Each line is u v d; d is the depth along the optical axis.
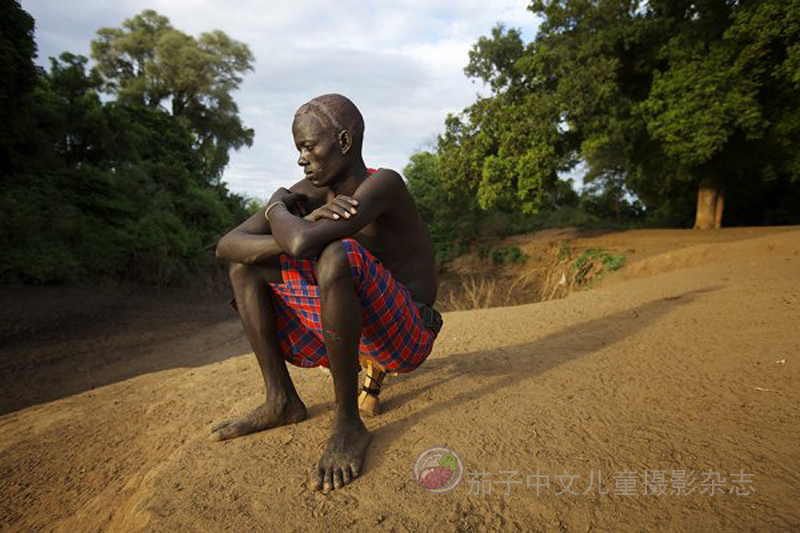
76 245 15.27
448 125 18.28
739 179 19.00
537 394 2.37
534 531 1.40
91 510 1.96
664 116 13.78
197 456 1.93
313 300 1.94
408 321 1.99
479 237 22.44
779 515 1.36
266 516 1.54
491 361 3.01
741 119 12.64
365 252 1.83
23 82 14.55
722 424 1.93
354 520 1.50
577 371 2.70
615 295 6.20
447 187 18.67
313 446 1.95
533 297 15.16
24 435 3.15
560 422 2.04
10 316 11.05
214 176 34.69
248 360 4.27
